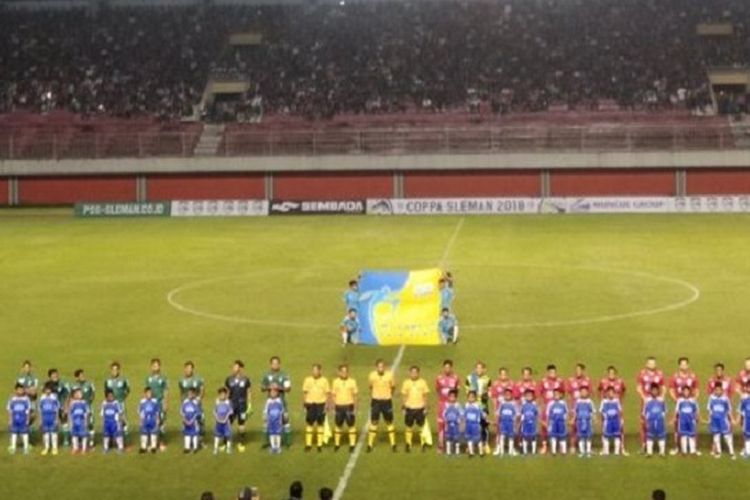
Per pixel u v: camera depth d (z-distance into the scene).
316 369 23.30
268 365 30.62
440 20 95.88
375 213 73.12
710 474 21.09
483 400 23.30
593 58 89.00
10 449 23.33
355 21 96.12
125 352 32.47
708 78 85.25
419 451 22.92
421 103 85.69
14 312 39.16
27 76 89.88
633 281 43.97
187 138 80.06
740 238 56.66
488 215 71.38
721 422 22.30
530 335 34.12
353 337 32.84
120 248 56.38
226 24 95.19
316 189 78.56
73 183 79.31
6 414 26.06
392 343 32.69
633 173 76.06
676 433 22.81
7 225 68.31
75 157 78.88
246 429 24.83
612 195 76.38
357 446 23.33
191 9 97.88
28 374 24.80
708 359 30.55
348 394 23.20
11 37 94.06
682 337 33.47
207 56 91.12
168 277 46.72
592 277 45.12
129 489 20.62
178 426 25.08
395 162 77.31
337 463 22.12
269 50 92.44
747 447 22.28
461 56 90.62
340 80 88.56
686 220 66.44
